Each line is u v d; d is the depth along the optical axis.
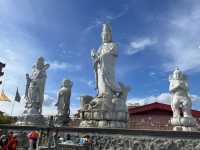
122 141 23.41
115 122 25.67
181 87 25.89
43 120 29.66
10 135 18.62
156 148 22.34
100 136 24.02
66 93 30.78
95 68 29.17
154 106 43.31
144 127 26.91
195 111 41.41
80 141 21.00
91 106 26.89
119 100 26.83
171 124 25.69
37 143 22.16
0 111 51.53
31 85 30.48
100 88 27.81
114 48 28.66
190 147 21.62
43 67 31.41
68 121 29.62
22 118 29.41
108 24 30.14
